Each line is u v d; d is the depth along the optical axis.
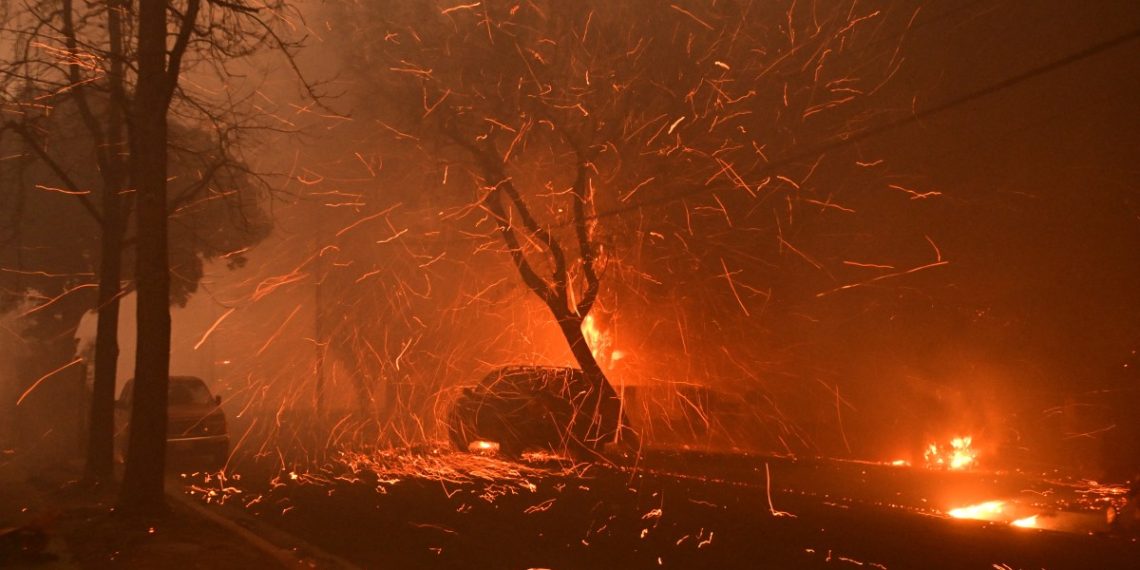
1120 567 9.01
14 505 12.70
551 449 20.14
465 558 9.70
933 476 16.39
